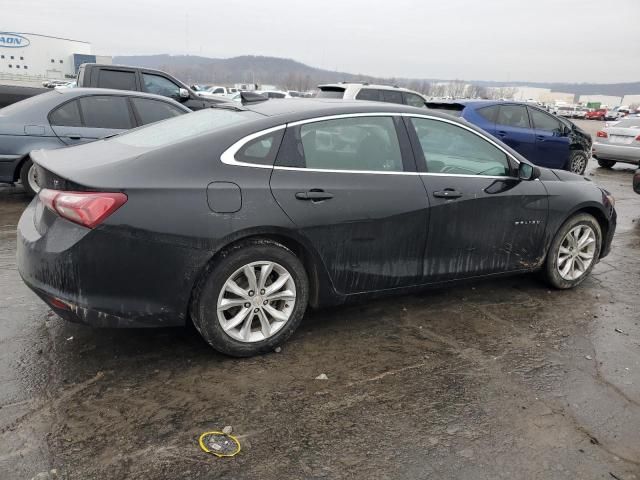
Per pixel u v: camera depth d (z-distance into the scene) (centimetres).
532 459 244
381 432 258
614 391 304
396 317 392
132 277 281
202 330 304
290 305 328
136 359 314
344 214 329
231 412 268
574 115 6844
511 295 446
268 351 330
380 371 315
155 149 301
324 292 341
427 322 386
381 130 357
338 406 278
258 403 277
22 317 359
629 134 1341
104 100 691
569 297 448
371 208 338
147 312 289
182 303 296
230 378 299
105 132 682
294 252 332
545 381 312
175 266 288
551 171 453
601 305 434
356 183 336
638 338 375
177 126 357
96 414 261
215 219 291
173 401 275
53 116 659
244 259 304
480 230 392
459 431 262
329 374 309
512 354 343
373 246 346
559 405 288
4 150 638
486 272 407
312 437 252
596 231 465
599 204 459
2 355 310
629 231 707
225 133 309
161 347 329
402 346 348
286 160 318
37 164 306
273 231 308
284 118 325
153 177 285
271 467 231
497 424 269
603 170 1407
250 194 301
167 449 239
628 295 460
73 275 274
